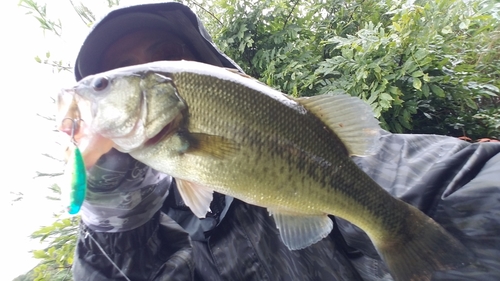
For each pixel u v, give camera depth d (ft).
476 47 2.30
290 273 1.14
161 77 0.94
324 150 1.00
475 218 0.87
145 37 1.31
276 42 2.87
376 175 1.08
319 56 2.72
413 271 0.93
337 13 3.00
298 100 1.02
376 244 1.00
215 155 0.92
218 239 1.23
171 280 1.13
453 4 2.03
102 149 0.90
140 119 0.93
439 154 1.04
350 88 2.16
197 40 1.40
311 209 1.00
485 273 0.84
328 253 1.12
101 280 1.10
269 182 0.96
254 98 0.96
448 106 2.19
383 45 2.12
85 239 1.16
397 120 2.15
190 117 0.93
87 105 0.90
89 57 1.26
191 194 0.99
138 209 1.11
